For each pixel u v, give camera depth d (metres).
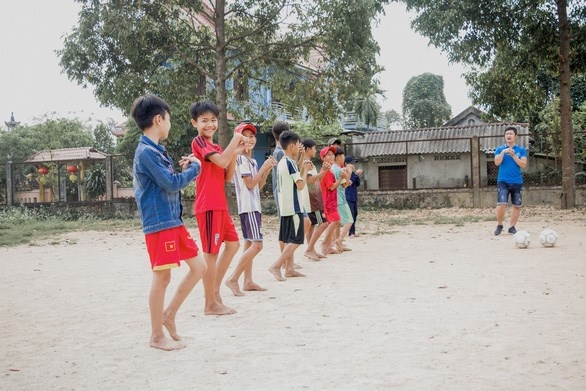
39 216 22.09
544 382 3.15
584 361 3.48
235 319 4.95
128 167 24.00
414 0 18.00
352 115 41.25
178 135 20.36
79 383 3.42
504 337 4.06
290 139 6.90
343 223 9.59
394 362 3.59
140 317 5.22
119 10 17.02
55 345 4.32
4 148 29.94
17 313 5.59
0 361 3.93
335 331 4.42
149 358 3.88
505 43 18.67
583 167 23.83
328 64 18.81
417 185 26.62
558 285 5.89
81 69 17.98
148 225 4.09
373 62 17.72
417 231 12.94
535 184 20.80
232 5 19.25
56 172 25.86
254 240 6.11
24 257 10.64
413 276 6.85
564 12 17.80
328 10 16.80
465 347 3.86
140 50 18.09
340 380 3.29
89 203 22.61
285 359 3.74
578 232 11.24
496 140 25.48
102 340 4.43
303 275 7.16
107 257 10.30
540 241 9.16
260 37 19.47
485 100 20.56
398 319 4.72
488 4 18.09
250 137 6.22
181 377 3.46
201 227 5.15
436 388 3.11
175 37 18.88
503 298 5.38
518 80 20.17
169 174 4.04
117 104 18.25
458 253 8.80
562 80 17.95
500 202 11.14
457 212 18.91
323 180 9.07
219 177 5.24
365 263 8.16
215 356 3.87
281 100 19.88
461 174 26.05
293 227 6.97
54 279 7.80
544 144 24.77
